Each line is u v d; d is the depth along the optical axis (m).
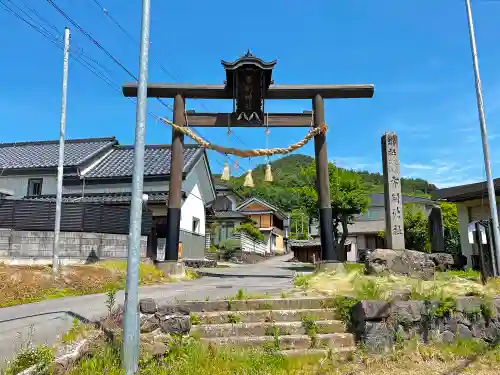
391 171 13.31
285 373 5.61
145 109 5.92
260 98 15.48
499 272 11.12
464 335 7.15
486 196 19.25
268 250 47.97
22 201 13.62
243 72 15.12
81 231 14.26
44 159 24.44
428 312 7.05
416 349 6.53
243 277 16.33
